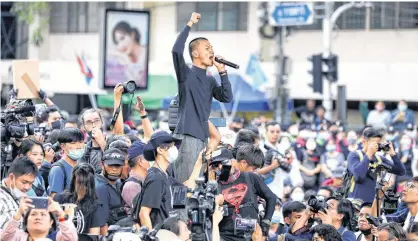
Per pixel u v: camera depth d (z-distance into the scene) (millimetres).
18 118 15609
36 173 13617
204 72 14547
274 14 33688
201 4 47969
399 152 28031
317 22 45844
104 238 13141
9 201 13445
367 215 15953
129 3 47219
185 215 13727
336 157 27500
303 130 28016
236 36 47281
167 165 13992
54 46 51438
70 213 13086
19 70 16516
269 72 45250
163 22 48188
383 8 45156
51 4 51062
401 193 17188
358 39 45656
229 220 14648
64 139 15281
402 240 14820
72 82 45844
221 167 14539
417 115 44531
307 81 44719
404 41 45125
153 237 12641
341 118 35094
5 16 51000
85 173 13969
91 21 50500
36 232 12266
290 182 22469
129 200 14805
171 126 14844
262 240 14953
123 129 17938
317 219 15766
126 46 28891
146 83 29094
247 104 40656
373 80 44312
